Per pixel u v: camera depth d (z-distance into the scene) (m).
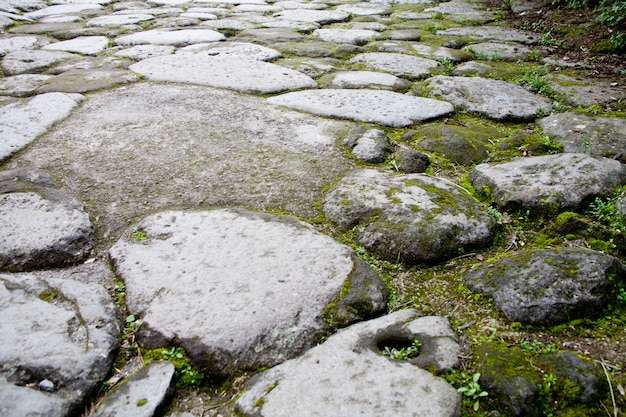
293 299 1.57
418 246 1.81
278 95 3.35
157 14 6.44
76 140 2.58
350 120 2.96
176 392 1.34
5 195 2.06
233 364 1.39
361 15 6.50
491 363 1.33
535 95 3.38
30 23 5.90
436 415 1.19
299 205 2.12
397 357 1.38
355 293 1.61
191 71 3.74
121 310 1.56
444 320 1.51
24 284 1.60
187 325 1.47
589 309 1.50
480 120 3.05
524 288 1.55
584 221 1.88
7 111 2.87
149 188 2.19
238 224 1.94
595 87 3.41
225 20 5.98
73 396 1.27
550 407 1.23
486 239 1.88
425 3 7.42
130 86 3.43
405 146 2.67
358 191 2.14
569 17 5.34
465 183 2.31
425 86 3.56
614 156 2.41
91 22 5.84
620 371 1.33
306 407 1.22
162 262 1.73
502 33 5.21
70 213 1.97
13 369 1.30
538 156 2.44
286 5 7.35
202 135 2.67
